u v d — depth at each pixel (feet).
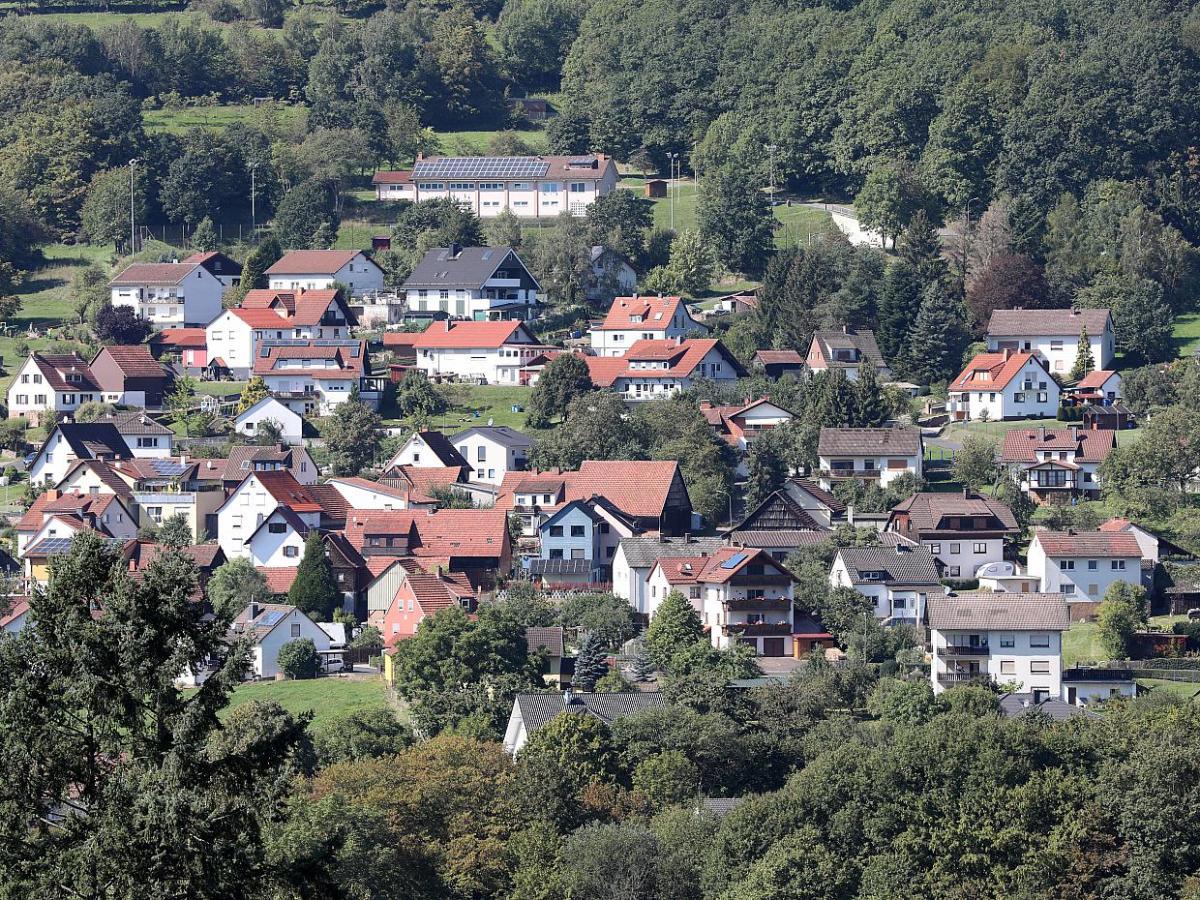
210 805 584.40
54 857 576.20
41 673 598.34
